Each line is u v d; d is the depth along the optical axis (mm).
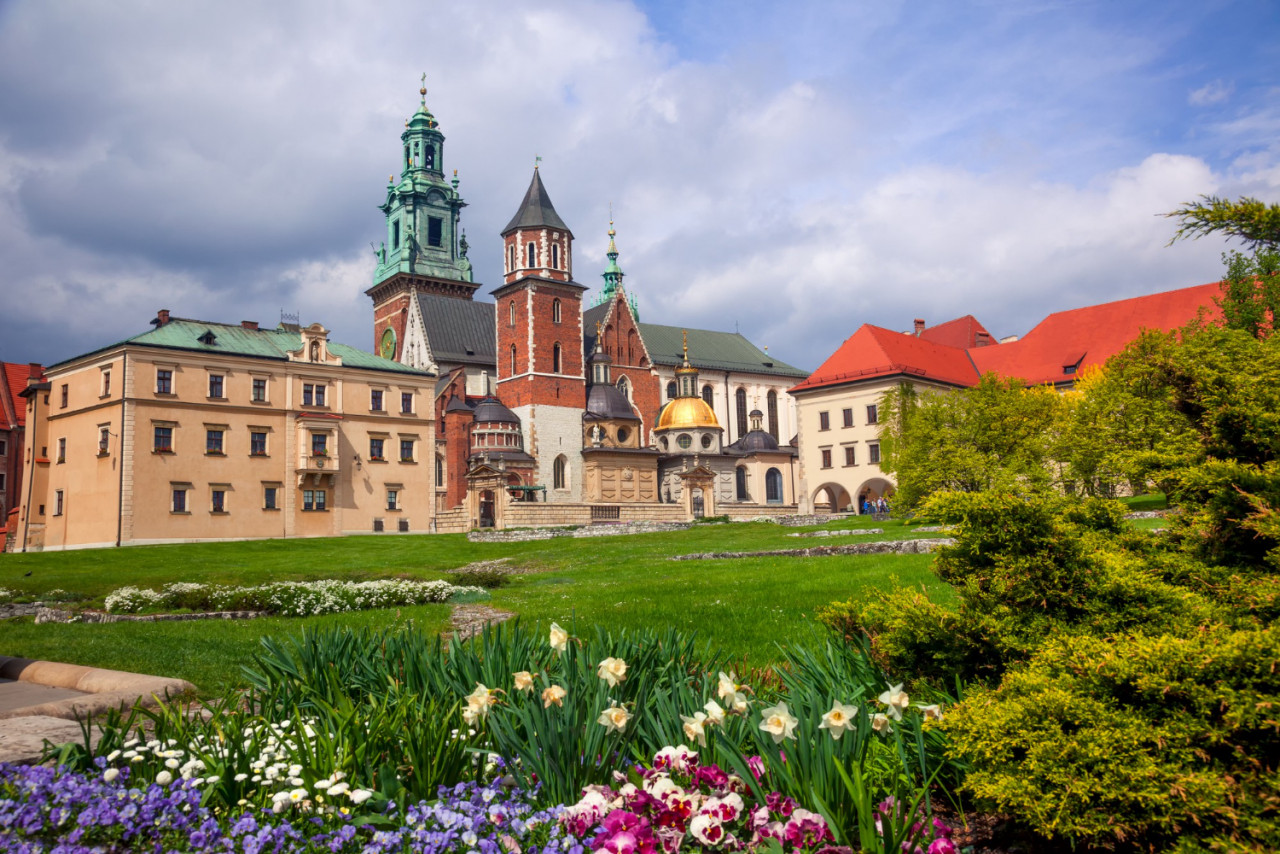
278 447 68438
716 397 110188
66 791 5434
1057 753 5484
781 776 5855
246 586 31906
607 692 7176
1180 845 5074
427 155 122625
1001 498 7648
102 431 64062
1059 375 86812
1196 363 9531
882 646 7934
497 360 97312
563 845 5270
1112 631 7004
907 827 5145
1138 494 51812
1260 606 6816
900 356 85500
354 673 9023
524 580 35812
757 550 39688
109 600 27484
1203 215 8797
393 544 59469
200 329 69062
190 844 5148
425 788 5996
